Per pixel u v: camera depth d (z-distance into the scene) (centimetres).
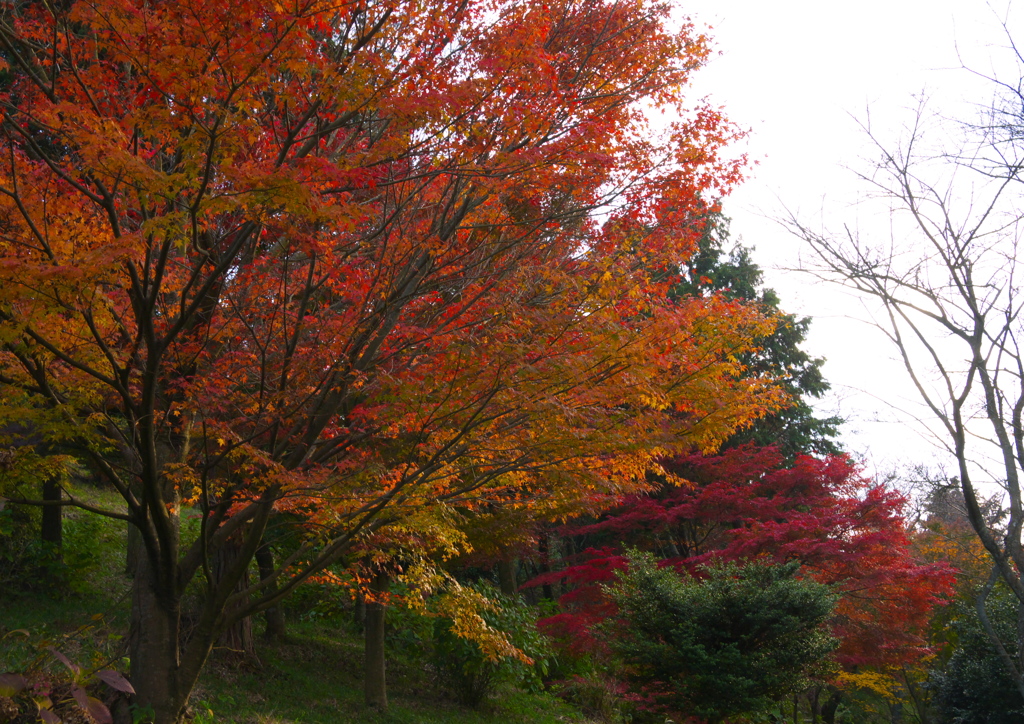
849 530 1531
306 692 1113
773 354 2567
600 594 1480
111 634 889
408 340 684
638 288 671
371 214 510
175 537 655
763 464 1848
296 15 454
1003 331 859
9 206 509
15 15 553
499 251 706
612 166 694
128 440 632
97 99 540
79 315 503
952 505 1082
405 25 558
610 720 1445
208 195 468
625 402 700
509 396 608
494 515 1131
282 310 681
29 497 1159
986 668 1552
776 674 1195
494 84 596
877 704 2655
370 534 755
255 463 633
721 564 1322
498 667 1342
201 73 452
